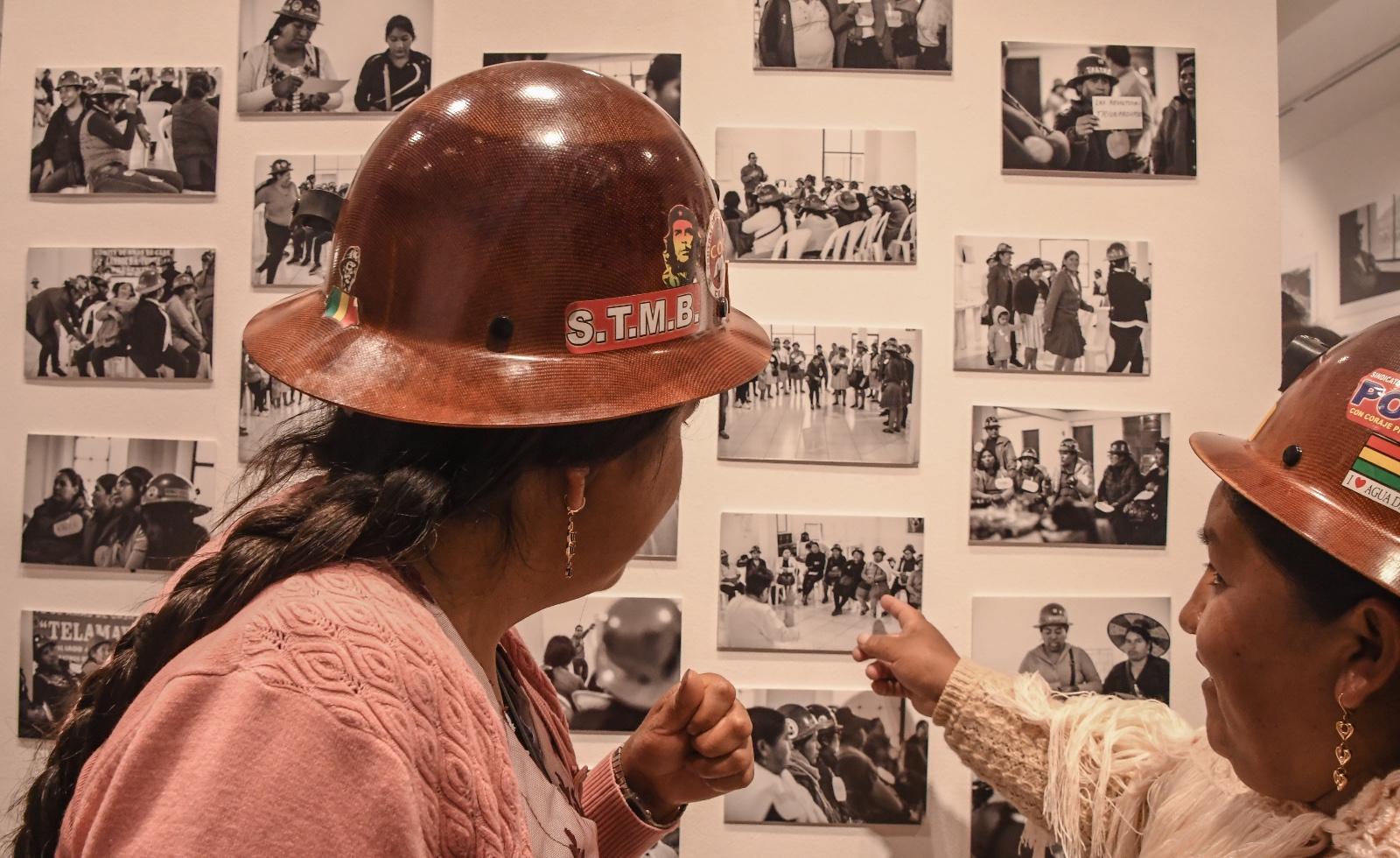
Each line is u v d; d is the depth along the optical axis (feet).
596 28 3.42
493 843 1.43
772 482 3.42
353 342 1.62
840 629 3.41
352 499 1.59
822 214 3.41
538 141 1.61
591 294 1.60
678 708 2.44
